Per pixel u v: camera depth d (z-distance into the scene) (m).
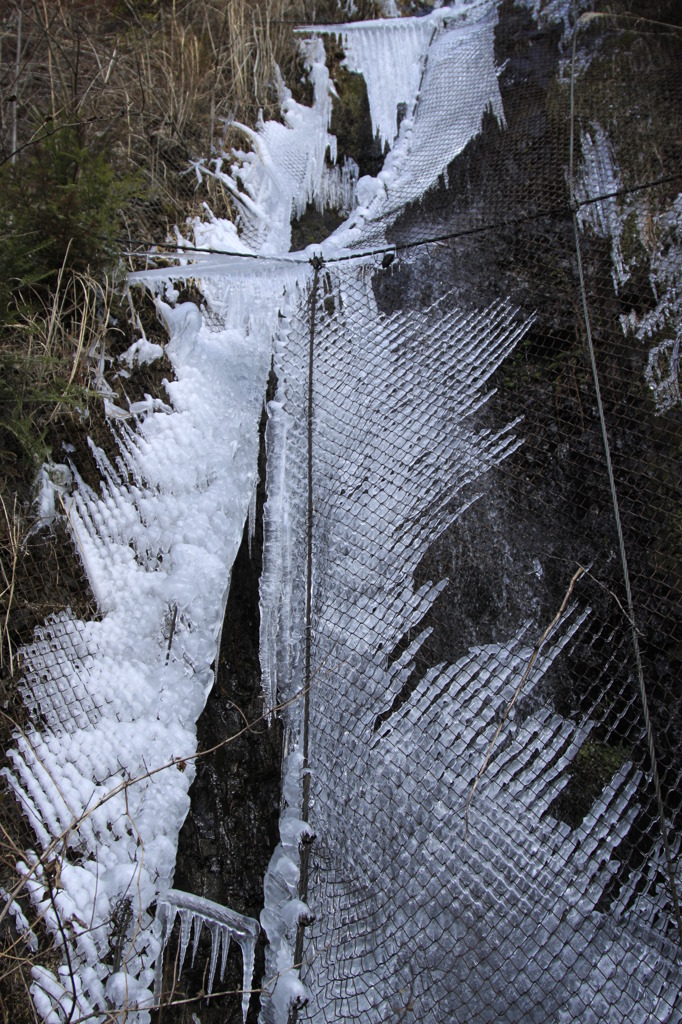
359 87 4.66
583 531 2.79
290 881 2.33
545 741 2.47
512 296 3.34
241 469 2.97
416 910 2.22
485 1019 2.07
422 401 3.06
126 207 3.38
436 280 3.41
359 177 4.46
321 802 2.42
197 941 2.30
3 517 2.55
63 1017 1.96
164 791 2.37
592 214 3.50
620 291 3.29
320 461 2.94
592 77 4.14
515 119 4.08
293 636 2.71
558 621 2.65
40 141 2.95
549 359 3.15
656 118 3.84
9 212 2.84
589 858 2.30
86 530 2.68
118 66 3.89
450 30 4.89
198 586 2.68
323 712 2.54
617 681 2.56
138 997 2.07
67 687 2.44
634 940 2.19
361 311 3.32
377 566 2.74
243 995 2.25
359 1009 2.12
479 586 2.73
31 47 3.65
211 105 4.10
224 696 2.69
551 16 4.59
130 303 3.12
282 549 2.85
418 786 2.38
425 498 2.86
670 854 2.29
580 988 2.11
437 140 4.30
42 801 2.25
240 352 3.21
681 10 4.31
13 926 2.07
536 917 2.20
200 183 3.82
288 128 4.39
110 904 2.15
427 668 2.60
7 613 2.39
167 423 2.95
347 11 5.00
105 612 2.59
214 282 3.31
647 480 2.85
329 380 3.11
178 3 4.44
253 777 2.58
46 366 2.76
